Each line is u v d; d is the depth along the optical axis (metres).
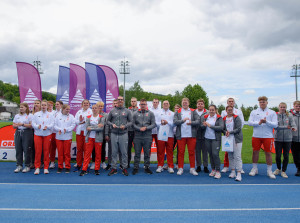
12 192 4.85
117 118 6.52
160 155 7.00
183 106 6.81
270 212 3.99
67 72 10.57
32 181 5.75
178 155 6.87
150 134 6.75
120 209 4.02
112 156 6.59
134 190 5.11
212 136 6.40
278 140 6.66
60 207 4.07
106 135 7.02
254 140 6.75
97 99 9.87
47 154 6.59
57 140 6.67
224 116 6.84
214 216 3.80
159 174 6.72
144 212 3.91
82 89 10.23
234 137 6.20
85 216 3.72
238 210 4.06
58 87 10.46
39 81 9.31
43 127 6.50
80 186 5.37
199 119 6.73
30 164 7.08
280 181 6.10
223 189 5.28
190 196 4.75
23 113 6.68
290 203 4.42
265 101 6.54
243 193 5.00
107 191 5.00
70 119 6.75
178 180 6.06
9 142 8.77
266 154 6.62
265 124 6.57
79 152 6.93
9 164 7.81
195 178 6.30
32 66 9.20
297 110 6.70
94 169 7.14
